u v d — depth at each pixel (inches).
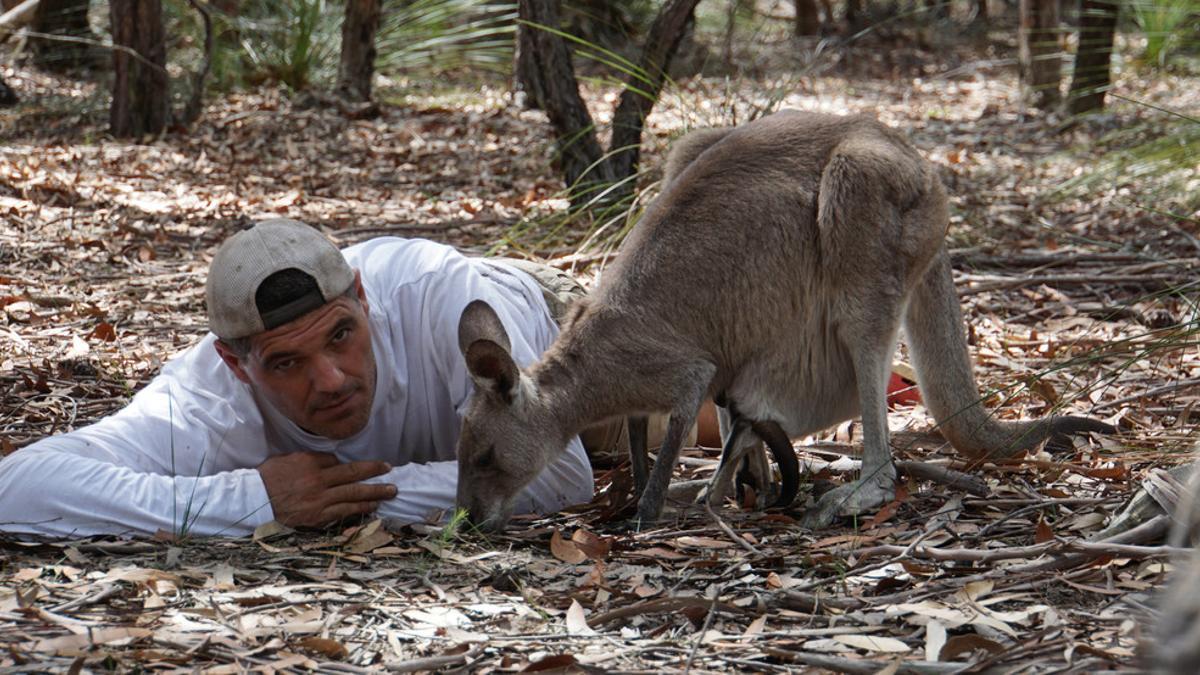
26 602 121.3
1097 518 144.3
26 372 204.2
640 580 132.3
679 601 121.3
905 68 676.1
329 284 140.0
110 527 140.4
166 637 113.9
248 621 119.2
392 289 156.3
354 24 488.4
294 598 125.3
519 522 159.2
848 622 119.6
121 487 141.5
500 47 593.0
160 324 238.7
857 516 152.6
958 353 170.1
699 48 615.2
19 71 526.3
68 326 234.5
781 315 156.2
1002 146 454.0
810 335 158.4
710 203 155.9
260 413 150.8
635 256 157.0
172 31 534.0
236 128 448.1
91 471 141.8
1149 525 131.3
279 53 522.9
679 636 118.0
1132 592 122.6
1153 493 134.2
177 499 142.6
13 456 144.8
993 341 235.8
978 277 275.6
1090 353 191.2
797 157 158.4
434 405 157.6
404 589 129.9
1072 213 341.7
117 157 397.4
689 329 154.6
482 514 150.6
